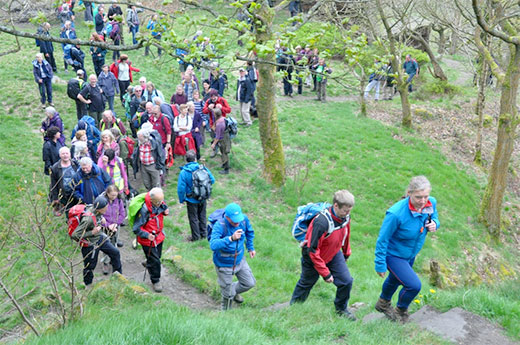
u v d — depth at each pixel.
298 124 18.39
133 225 7.67
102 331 4.84
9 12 6.67
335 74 23.92
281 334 5.46
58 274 8.70
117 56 22.61
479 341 5.07
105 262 9.10
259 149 16.05
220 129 13.73
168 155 13.04
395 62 18.47
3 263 9.09
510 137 13.87
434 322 5.51
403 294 5.46
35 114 16.97
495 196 14.38
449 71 29.95
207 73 18.62
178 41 6.63
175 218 11.74
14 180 12.33
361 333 5.26
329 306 6.88
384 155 16.91
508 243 15.04
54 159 11.54
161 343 4.58
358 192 14.57
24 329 6.39
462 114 21.83
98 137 12.69
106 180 9.70
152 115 13.00
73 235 7.40
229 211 6.64
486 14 15.25
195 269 8.79
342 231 5.83
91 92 14.87
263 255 10.16
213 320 5.21
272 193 13.62
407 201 5.32
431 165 16.88
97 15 22.70
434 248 12.52
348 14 20.34
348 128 18.47
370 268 10.16
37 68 16.88
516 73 13.34
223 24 6.88
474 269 12.62
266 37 8.64
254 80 17.34
